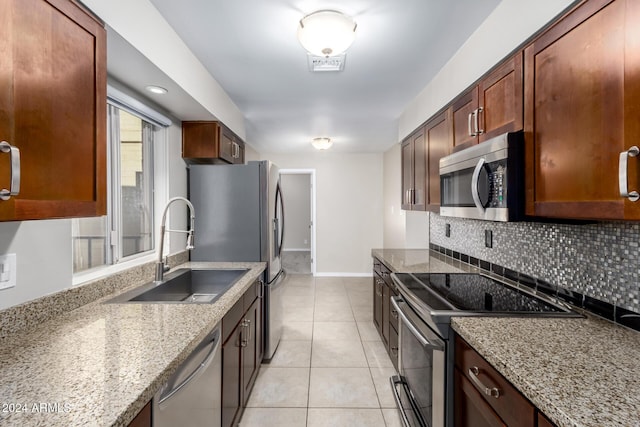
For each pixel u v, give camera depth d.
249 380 2.04
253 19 1.56
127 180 1.98
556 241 1.51
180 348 0.98
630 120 0.83
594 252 1.29
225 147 2.67
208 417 1.30
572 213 1.04
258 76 2.25
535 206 1.22
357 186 5.66
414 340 1.62
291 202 8.29
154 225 2.28
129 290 1.71
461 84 1.85
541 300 1.47
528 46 1.26
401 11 1.50
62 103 0.93
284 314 3.68
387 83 2.39
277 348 2.82
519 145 1.30
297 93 2.60
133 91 1.84
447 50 1.89
